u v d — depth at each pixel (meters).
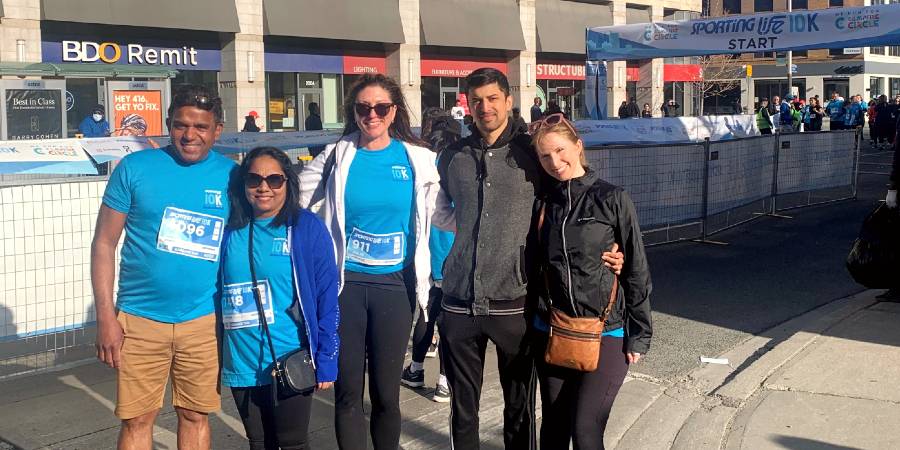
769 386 5.08
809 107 33.25
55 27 20.52
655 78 38.94
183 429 3.54
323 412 4.92
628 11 36.72
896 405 4.64
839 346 5.78
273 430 3.36
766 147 12.29
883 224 6.91
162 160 3.31
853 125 30.45
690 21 14.76
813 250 10.09
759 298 7.76
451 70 30.16
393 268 3.68
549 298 3.38
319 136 8.25
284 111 25.75
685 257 9.82
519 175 3.45
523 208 3.45
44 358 5.77
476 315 3.45
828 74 54.50
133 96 17.17
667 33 15.02
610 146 9.47
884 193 15.16
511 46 30.77
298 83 26.03
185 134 3.23
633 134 13.95
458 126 5.11
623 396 5.08
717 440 4.33
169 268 3.28
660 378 5.46
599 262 3.29
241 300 3.28
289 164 3.30
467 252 3.48
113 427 4.62
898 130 6.73
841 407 4.64
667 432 4.51
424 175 3.70
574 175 3.38
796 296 7.82
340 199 3.65
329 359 3.34
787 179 12.98
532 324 3.49
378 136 3.66
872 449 4.08
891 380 5.05
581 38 33.84
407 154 3.75
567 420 3.49
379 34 26.48
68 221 5.55
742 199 11.73
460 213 3.54
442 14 28.67
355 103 3.65
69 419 4.74
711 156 10.81
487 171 3.46
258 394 3.33
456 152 3.60
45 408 4.91
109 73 16.52
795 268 9.10
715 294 7.96
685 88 42.50
